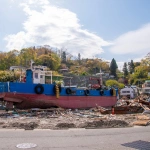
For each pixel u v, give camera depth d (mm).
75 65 157500
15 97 23516
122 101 45125
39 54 128375
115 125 14352
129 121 16953
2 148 8188
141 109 26156
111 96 35875
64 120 17188
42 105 25344
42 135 10953
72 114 22031
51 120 17094
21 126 13523
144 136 10922
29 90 24422
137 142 9438
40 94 25062
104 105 34062
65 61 160250
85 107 30531
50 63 112125
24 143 9070
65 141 9531
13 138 10117
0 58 91625
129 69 157250
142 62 126062
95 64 158750
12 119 17281
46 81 33531
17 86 23766
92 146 8633
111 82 85625
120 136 10867
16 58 94500
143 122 15586
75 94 29109
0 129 12727
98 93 33062
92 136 10797
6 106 23562
